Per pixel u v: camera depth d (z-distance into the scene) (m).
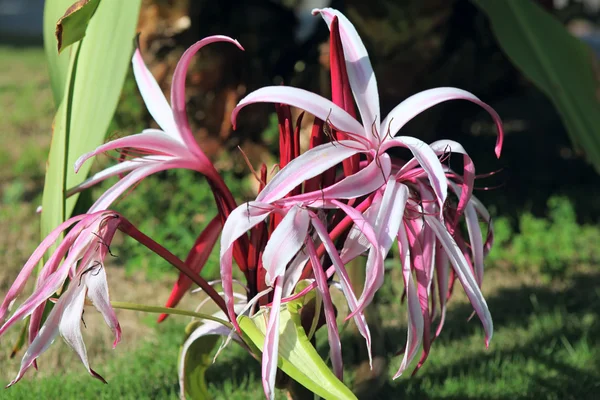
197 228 5.84
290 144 2.08
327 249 1.82
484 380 3.75
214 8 6.25
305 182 2.03
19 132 9.54
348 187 1.83
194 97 6.23
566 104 2.79
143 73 2.25
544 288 5.32
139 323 4.64
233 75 6.36
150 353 4.10
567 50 2.84
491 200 7.07
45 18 2.52
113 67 2.17
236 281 2.24
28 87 12.08
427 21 5.62
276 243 1.77
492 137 9.34
